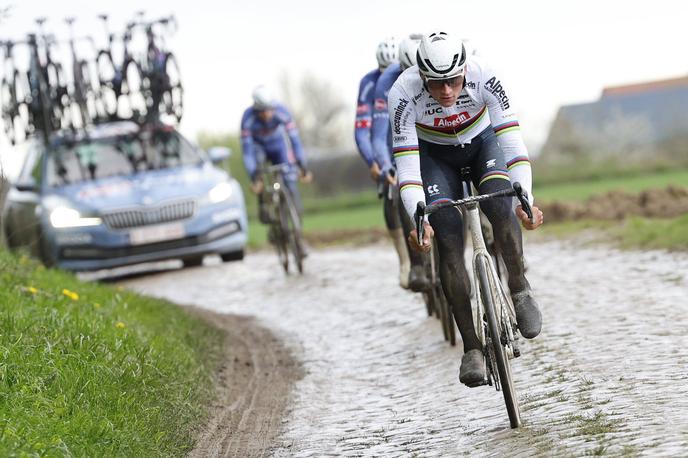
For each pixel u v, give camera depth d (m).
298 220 37.66
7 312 18.28
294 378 21.38
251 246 52.59
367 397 18.98
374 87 24.22
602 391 15.23
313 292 33.06
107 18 39.38
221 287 37.09
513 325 15.02
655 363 16.42
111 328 20.00
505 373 14.29
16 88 39.09
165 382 17.81
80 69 39.50
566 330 20.44
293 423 17.45
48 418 13.82
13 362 15.28
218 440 16.42
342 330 26.05
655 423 12.89
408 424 16.34
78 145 42.66
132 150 42.72
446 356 21.11
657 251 30.12
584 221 41.72
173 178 41.88
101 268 40.06
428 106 15.30
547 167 93.56
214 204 41.38
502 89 15.20
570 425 13.70
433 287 22.67
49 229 39.59
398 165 15.47
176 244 40.75
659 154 92.50
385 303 28.86
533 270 30.34
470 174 16.12
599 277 26.84
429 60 14.23
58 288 24.36
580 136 94.75
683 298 21.98
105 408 15.12
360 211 90.56
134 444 13.98
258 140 38.34
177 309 28.62
